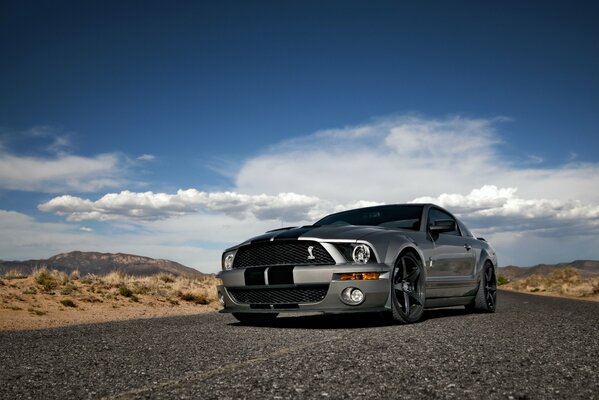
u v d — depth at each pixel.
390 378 2.32
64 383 2.50
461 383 2.22
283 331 4.69
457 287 6.50
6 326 7.72
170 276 19.03
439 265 6.16
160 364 2.94
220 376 2.47
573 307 8.03
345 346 3.34
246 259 5.68
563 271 30.64
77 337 4.62
